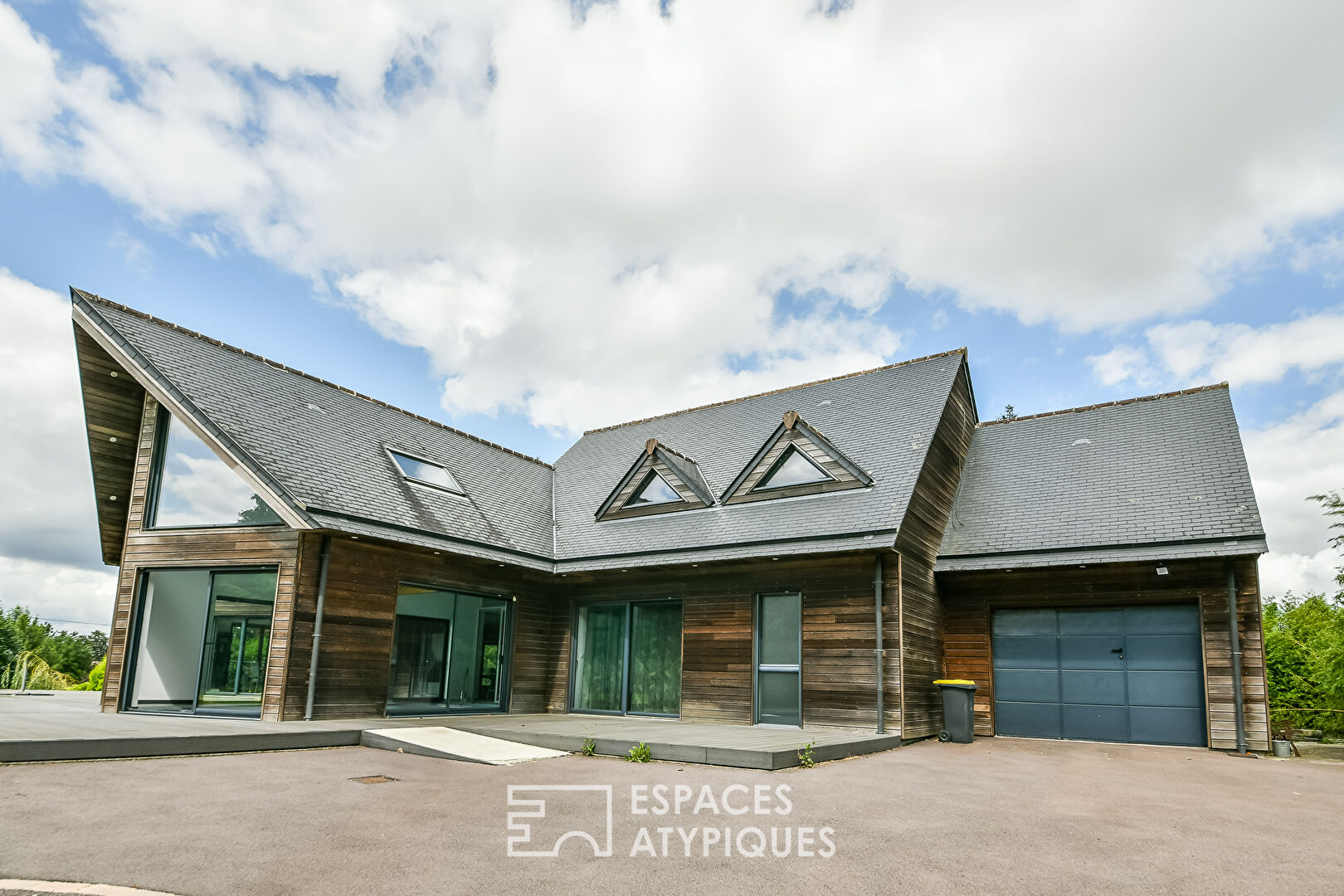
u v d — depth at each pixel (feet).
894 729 37.50
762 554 40.63
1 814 17.01
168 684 37.35
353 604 37.19
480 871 14.56
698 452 54.29
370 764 26.66
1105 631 42.09
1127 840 17.87
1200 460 43.93
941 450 46.50
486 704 45.34
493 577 46.19
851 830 18.39
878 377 54.03
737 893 13.64
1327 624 45.85
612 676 47.60
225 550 36.83
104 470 43.65
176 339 40.34
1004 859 16.06
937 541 44.96
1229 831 19.04
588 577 48.42
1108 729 41.04
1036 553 42.04
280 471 35.27
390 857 15.30
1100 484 45.39
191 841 15.80
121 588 38.37
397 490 42.50
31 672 104.78
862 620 39.29
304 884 13.48
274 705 33.88
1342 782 27.78
